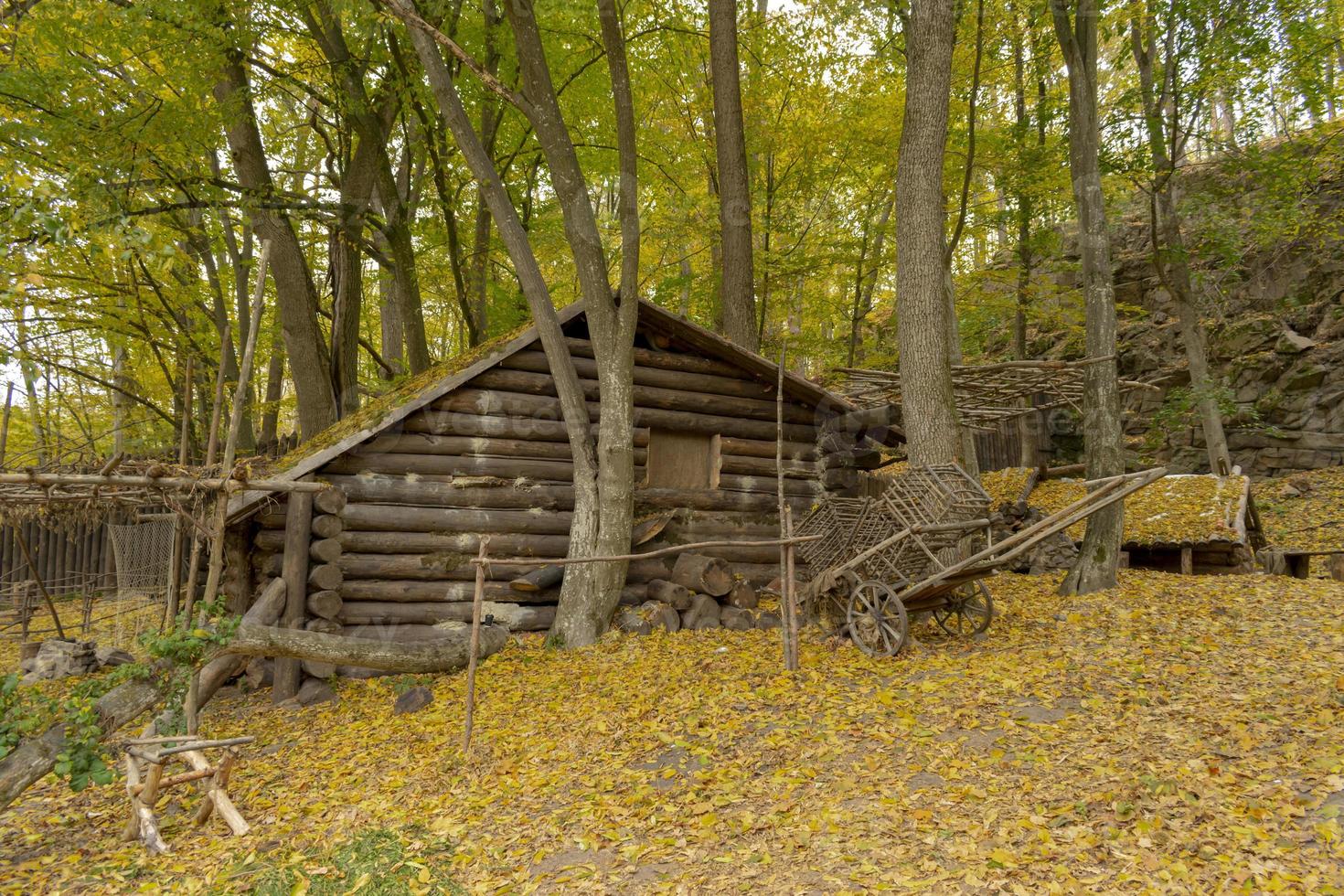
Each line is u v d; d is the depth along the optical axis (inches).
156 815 209.0
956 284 742.5
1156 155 575.2
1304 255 730.8
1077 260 857.5
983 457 824.9
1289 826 144.6
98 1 381.1
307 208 438.9
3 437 386.3
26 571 526.9
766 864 153.9
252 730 267.7
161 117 411.8
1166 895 128.3
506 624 343.3
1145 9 539.5
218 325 591.2
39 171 385.4
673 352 396.8
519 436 355.3
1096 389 379.2
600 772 209.5
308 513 308.8
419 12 356.5
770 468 406.3
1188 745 183.2
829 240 669.9
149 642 223.8
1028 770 180.5
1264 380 720.3
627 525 344.8
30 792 228.7
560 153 345.7
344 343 457.4
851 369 418.6
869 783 183.6
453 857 171.9
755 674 277.0
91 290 527.8
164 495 243.0
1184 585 378.6
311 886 162.7
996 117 706.8
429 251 576.7
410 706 274.8
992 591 403.5
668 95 639.1
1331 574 431.5
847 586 313.7
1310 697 205.0
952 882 139.8
